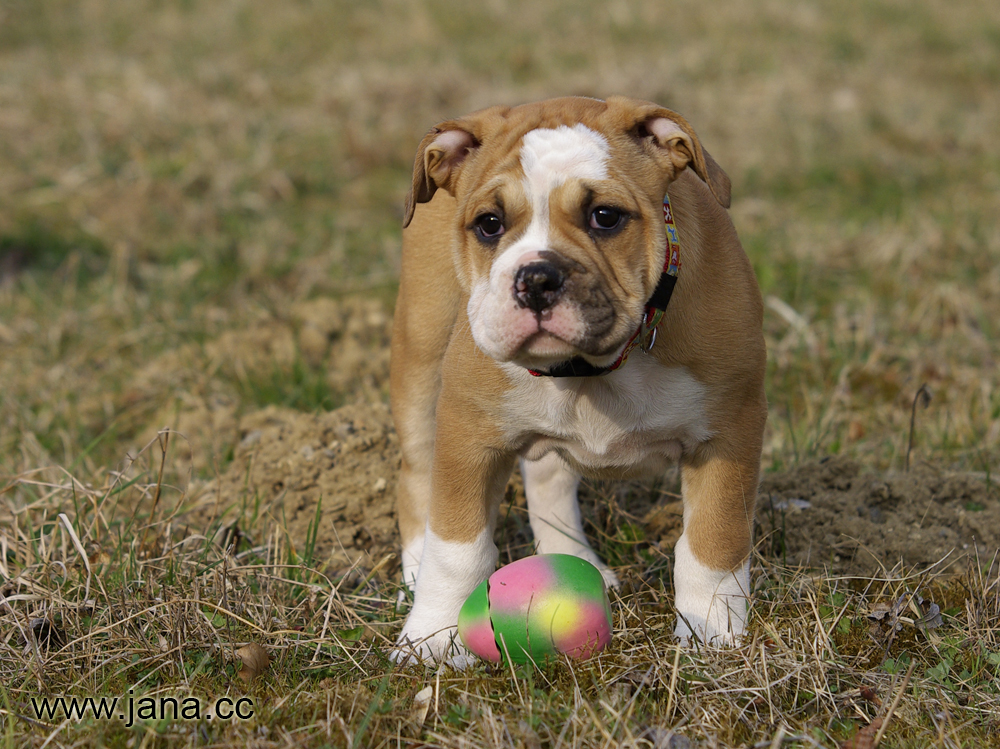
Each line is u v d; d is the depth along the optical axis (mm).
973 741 3414
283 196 10203
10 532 4789
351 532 4965
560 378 3777
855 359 6895
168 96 12289
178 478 5730
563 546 4746
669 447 4000
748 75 13539
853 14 16312
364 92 12750
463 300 4109
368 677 3820
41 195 10008
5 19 16438
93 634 3926
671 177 3734
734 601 3949
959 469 5465
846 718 3574
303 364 6746
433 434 4777
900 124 11789
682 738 3375
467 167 3922
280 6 17219
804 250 8539
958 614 4172
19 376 7008
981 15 16453
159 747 3412
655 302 3596
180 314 7727
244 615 4188
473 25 16156
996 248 8469
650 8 16578
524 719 3434
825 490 5094
